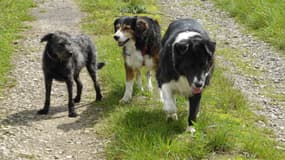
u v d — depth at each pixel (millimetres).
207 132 4254
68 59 4711
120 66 5656
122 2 8977
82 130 4512
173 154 4023
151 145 4086
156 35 4926
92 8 8523
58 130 4512
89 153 4207
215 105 4914
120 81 5262
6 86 5371
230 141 4152
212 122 4441
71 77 4773
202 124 4320
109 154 4137
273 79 5750
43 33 7117
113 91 5168
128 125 4426
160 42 4953
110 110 4797
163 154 4035
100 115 4762
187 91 4305
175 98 4660
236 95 5043
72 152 4219
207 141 4109
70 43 4738
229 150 4105
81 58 4922
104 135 4406
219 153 4074
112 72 5496
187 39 4184
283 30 7023
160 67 4445
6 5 8211
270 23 7281
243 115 4793
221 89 5199
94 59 5082
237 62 6207
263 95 5324
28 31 7203
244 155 4066
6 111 4844
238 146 4145
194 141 4121
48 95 4789
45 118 4715
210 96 5039
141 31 4832
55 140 4371
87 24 7488
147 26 4848
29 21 7723
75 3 9070
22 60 6086
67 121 4668
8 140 4348
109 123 4559
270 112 4961
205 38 4273
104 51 6180
